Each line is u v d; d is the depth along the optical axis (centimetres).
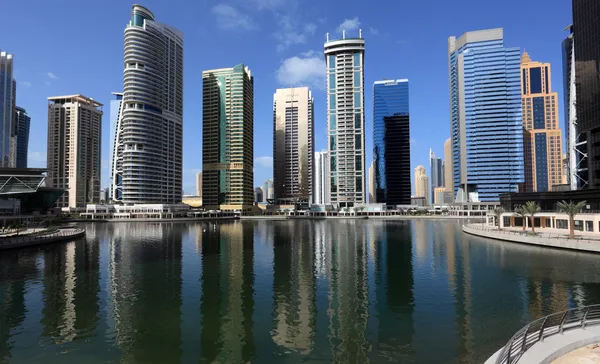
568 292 3769
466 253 6506
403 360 2264
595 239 6381
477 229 9800
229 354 2395
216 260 6116
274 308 3378
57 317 3145
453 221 19362
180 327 2898
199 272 5062
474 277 4531
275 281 4478
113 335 2730
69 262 5909
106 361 2298
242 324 2955
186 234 11575
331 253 6869
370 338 2630
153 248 7781
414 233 11094
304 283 4359
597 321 1928
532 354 1520
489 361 1614
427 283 4275
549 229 8806
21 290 4062
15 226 10019
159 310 3334
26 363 2269
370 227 14562
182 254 6856
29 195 17650
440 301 3525
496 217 11094
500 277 4500
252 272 5047
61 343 2581
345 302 3547
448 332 2717
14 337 2689
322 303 3528
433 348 2433
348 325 2906
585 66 12019
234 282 4434
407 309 3294
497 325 2844
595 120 11462
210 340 2630
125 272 5072
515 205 10769
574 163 14962
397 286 4156
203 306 3450
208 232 12456
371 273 4903
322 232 12062
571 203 6738
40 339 2655
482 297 3638
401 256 6344
